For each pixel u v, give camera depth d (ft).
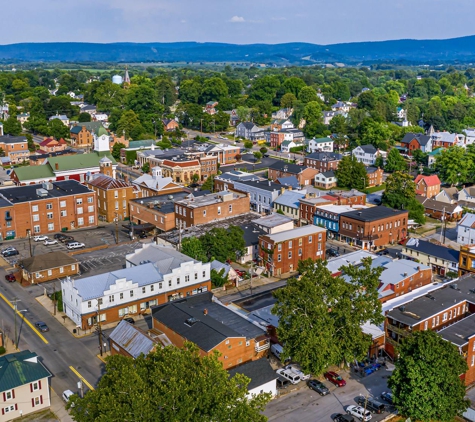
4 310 309.42
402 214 437.99
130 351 238.48
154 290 309.01
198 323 249.75
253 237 396.57
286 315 233.55
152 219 452.35
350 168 610.24
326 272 244.42
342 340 236.02
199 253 351.87
